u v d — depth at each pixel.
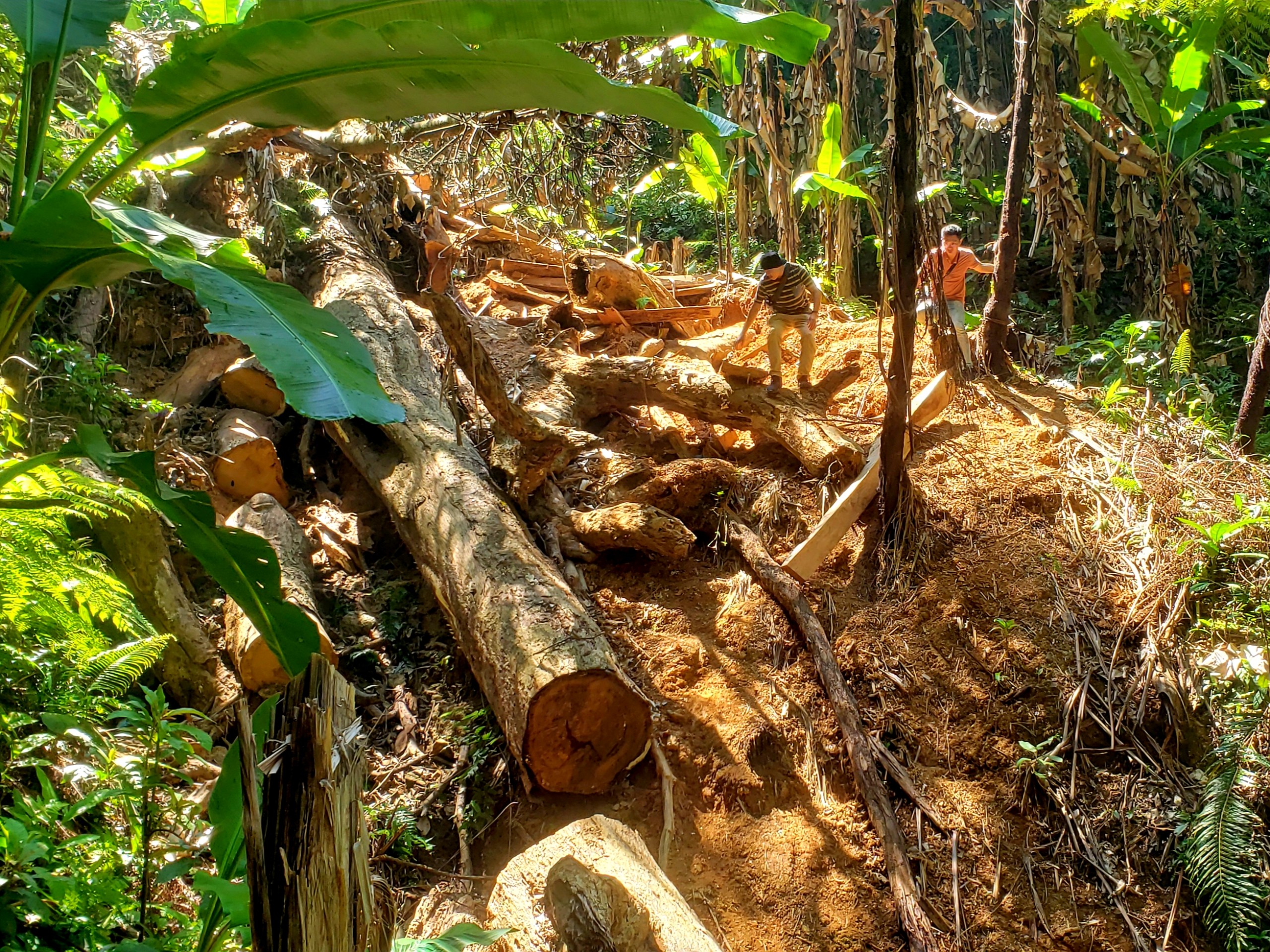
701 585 6.00
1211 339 11.35
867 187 11.08
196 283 2.61
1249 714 4.84
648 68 7.84
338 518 6.68
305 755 2.06
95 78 8.05
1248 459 6.57
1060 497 6.18
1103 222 14.34
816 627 5.39
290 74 2.92
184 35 2.84
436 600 5.96
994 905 4.44
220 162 7.95
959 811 4.77
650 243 13.92
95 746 3.47
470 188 9.45
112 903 3.12
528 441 6.08
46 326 6.77
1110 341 9.02
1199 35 8.24
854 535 6.14
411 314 8.38
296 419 7.48
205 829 3.65
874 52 11.30
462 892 4.34
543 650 4.59
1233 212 13.18
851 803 4.83
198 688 4.98
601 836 3.60
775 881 4.48
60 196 2.46
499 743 5.05
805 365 7.41
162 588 5.00
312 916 2.05
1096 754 4.91
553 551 6.08
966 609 5.53
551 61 2.77
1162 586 5.45
